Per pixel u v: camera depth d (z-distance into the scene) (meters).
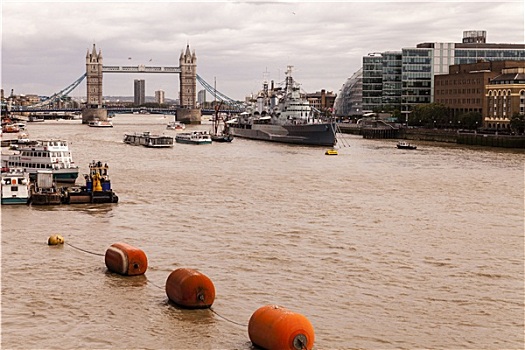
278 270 63.81
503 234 80.00
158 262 66.31
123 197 105.69
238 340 48.03
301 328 45.59
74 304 54.38
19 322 50.47
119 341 47.50
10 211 93.31
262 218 88.44
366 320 51.50
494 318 52.25
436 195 110.81
